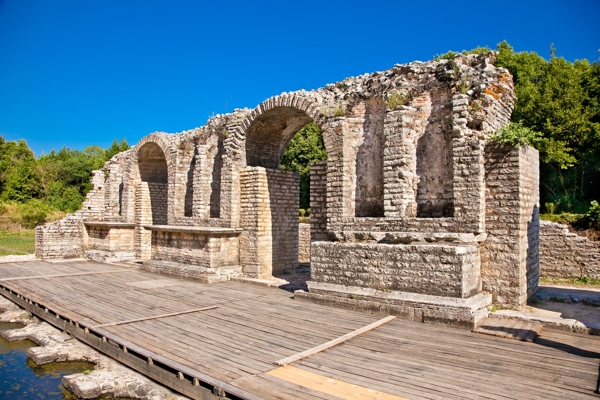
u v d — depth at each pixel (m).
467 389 6.75
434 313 10.52
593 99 26.97
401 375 7.31
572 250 16.94
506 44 31.92
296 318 11.20
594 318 10.54
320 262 13.11
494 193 11.67
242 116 18.86
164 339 9.44
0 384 8.87
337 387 6.83
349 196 14.34
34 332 11.77
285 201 18.92
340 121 14.44
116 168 28.06
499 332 9.57
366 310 11.73
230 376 7.29
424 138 13.22
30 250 30.20
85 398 7.89
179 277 18.41
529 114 26.86
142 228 24.83
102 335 9.84
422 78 13.44
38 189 62.03
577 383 6.98
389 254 11.59
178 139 23.16
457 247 10.58
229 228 17.80
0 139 74.56
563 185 27.91
